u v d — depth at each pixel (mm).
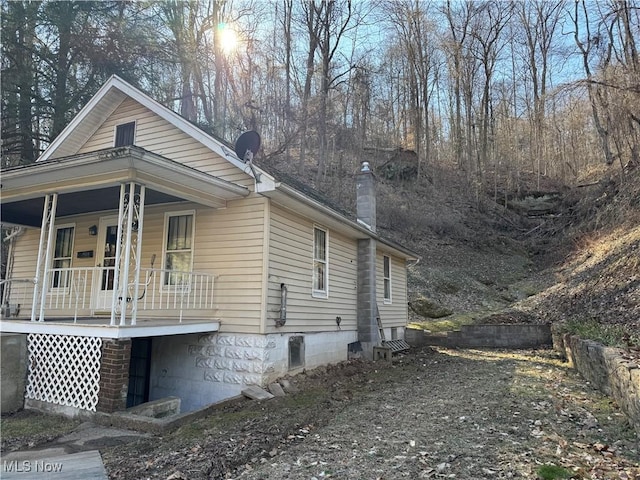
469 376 8461
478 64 31281
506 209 27703
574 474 3525
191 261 8273
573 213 24156
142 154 5969
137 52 16125
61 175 6766
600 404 5668
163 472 3924
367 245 11844
